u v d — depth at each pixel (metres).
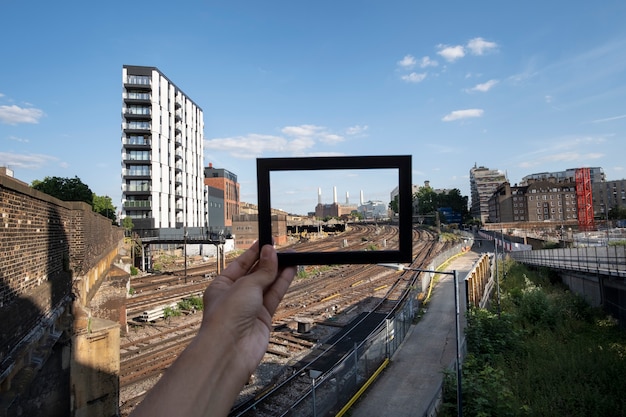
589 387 12.28
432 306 25.22
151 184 55.19
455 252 52.00
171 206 59.19
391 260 1.85
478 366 14.54
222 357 1.27
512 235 66.62
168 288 29.42
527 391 12.50
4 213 6.32
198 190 68.50
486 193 132.62
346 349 17.42
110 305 18.95
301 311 23.95
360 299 27.47
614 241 37.97
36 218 8.11
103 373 11.63
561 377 13.38
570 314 20.53
